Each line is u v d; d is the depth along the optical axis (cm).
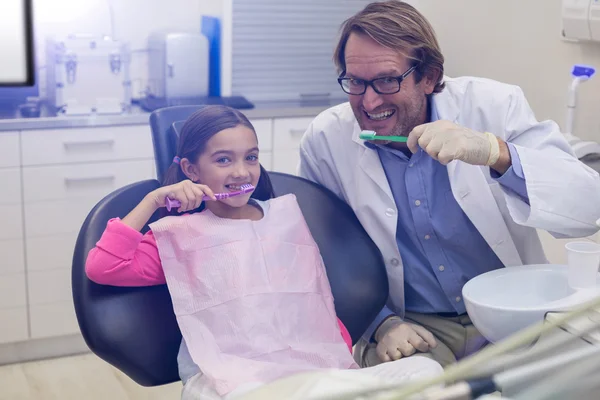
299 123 291
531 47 243
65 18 296
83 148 263
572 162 143
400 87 137
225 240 141
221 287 137
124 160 270
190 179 147
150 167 274
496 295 136
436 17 281
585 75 209
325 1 321
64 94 281
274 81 323
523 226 154
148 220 146
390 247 153
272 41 318
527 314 116
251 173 146
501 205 152
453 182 147
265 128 287
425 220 150
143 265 135
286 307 140
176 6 311
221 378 125
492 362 68
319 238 153
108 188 270
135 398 244
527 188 136
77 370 264
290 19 318
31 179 259
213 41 304
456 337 153
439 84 148
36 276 266
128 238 132
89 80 284
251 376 126
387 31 134
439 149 130
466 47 270
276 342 135
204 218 143
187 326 133
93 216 141
